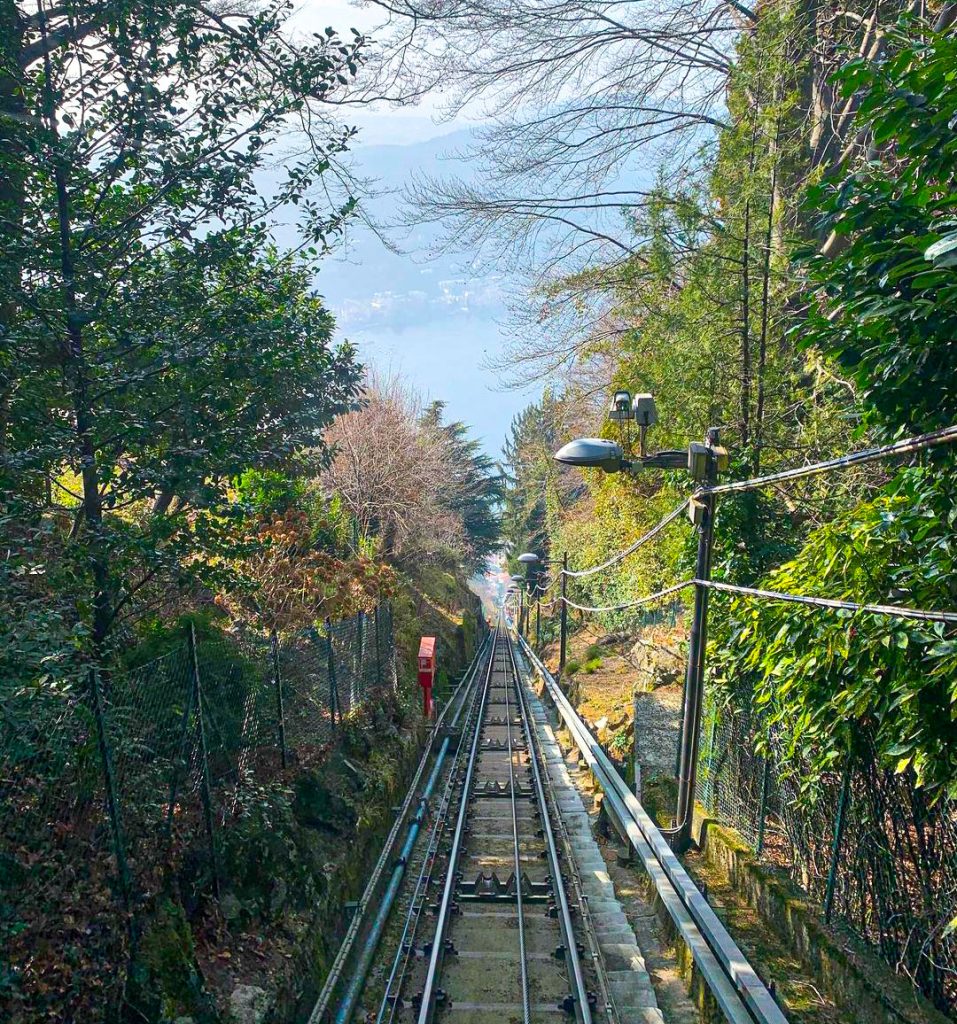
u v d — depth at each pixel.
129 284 7.56
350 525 24.83
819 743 6.86
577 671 25.80
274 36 7.96
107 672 6.91
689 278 14.79
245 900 7.72
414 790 15.12
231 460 7.32
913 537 5.48
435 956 8.75
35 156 6.48
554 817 14.37
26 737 4.92
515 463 66.75
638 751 14.36
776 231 13.72
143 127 6.89
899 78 4.54
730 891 9.05
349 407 12.09
